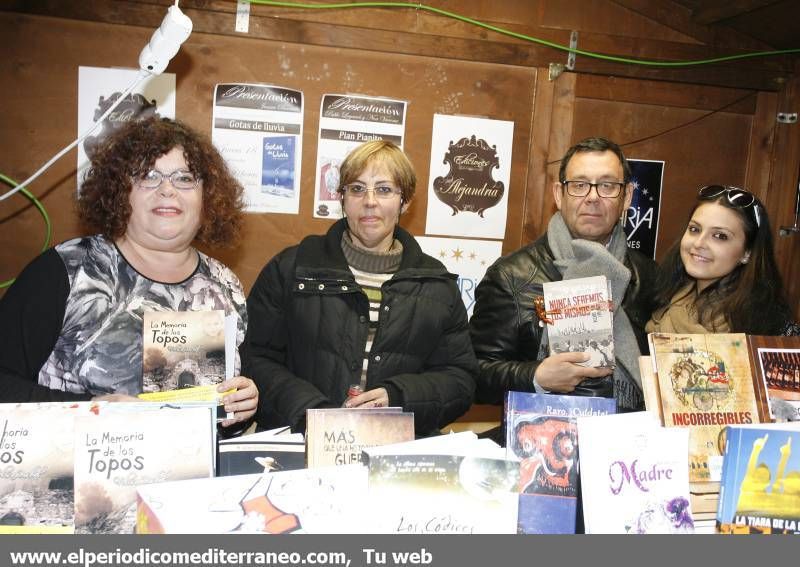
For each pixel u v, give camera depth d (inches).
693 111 96.1
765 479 38.4
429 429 53.8
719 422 43.2
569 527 38.7
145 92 81.7
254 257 87.1
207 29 81.8
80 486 33.0
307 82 85.3
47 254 45.2
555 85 91.4
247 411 45.6
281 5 83.0
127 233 46.9
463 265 91.7
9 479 33.4
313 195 87.1
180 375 44.0
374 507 33.3
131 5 80.0
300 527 32.1
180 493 31.9
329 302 55.4
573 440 40.2
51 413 34.7
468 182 90.4
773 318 53.4
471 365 59.1
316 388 53.7
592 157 61.5
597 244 60.0
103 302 45.0
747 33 94.6
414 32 86.6
